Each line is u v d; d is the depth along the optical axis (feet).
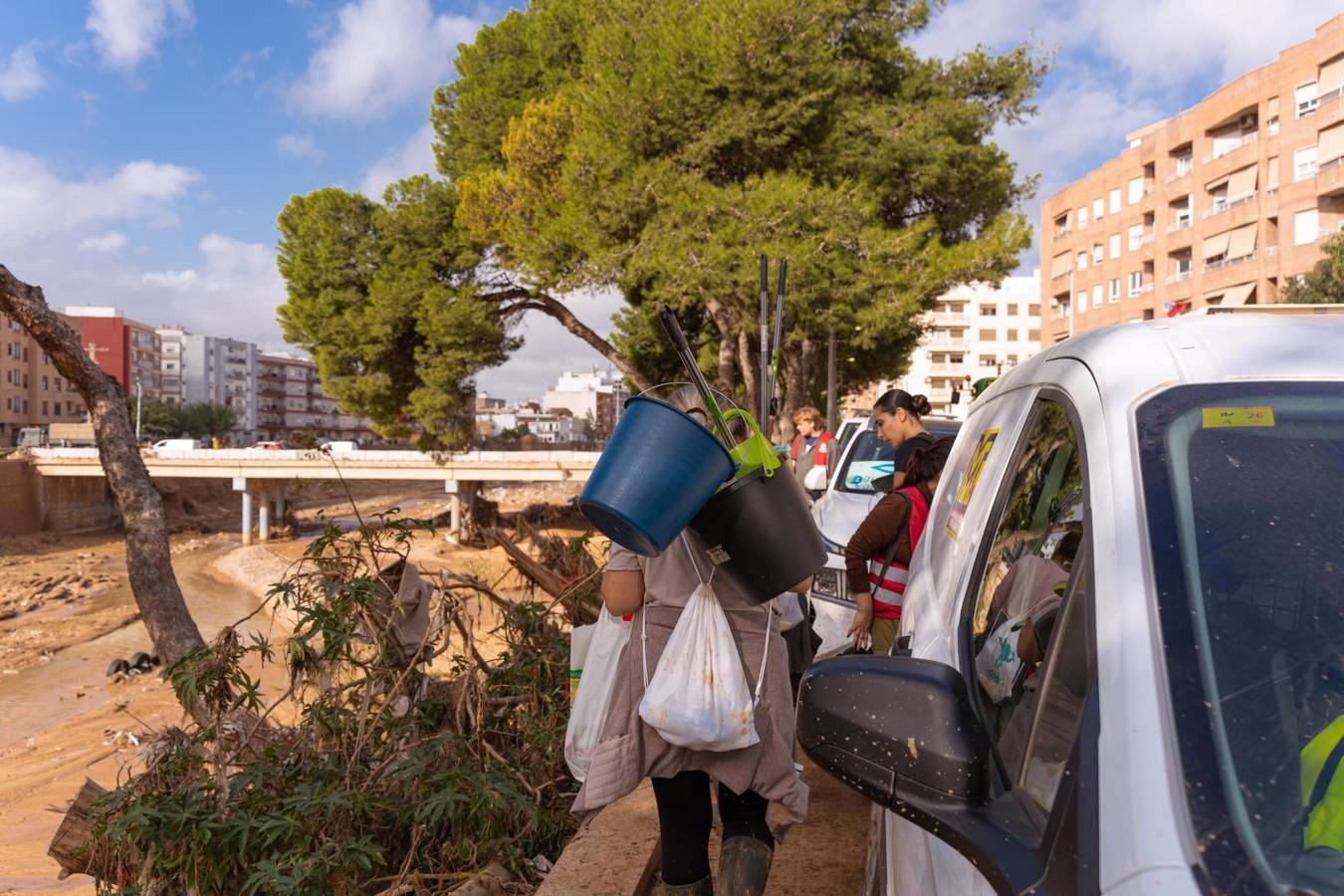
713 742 8.18
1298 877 3.38
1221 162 158.10
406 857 16.29
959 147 81.56
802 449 34.19
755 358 89.86
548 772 18.15
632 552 8.34
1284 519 4.38
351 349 111.55
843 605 17.81
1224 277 155.74
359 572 19.76
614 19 83.05
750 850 8.64
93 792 18.76
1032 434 7.00
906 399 16.40
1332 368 5.08
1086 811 3.84
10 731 71.87
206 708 17.43
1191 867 3.44
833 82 79.25
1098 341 6.05
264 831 14.61
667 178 76.07
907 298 72.54
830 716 5.04
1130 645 4.15
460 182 102.12
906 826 6.25
